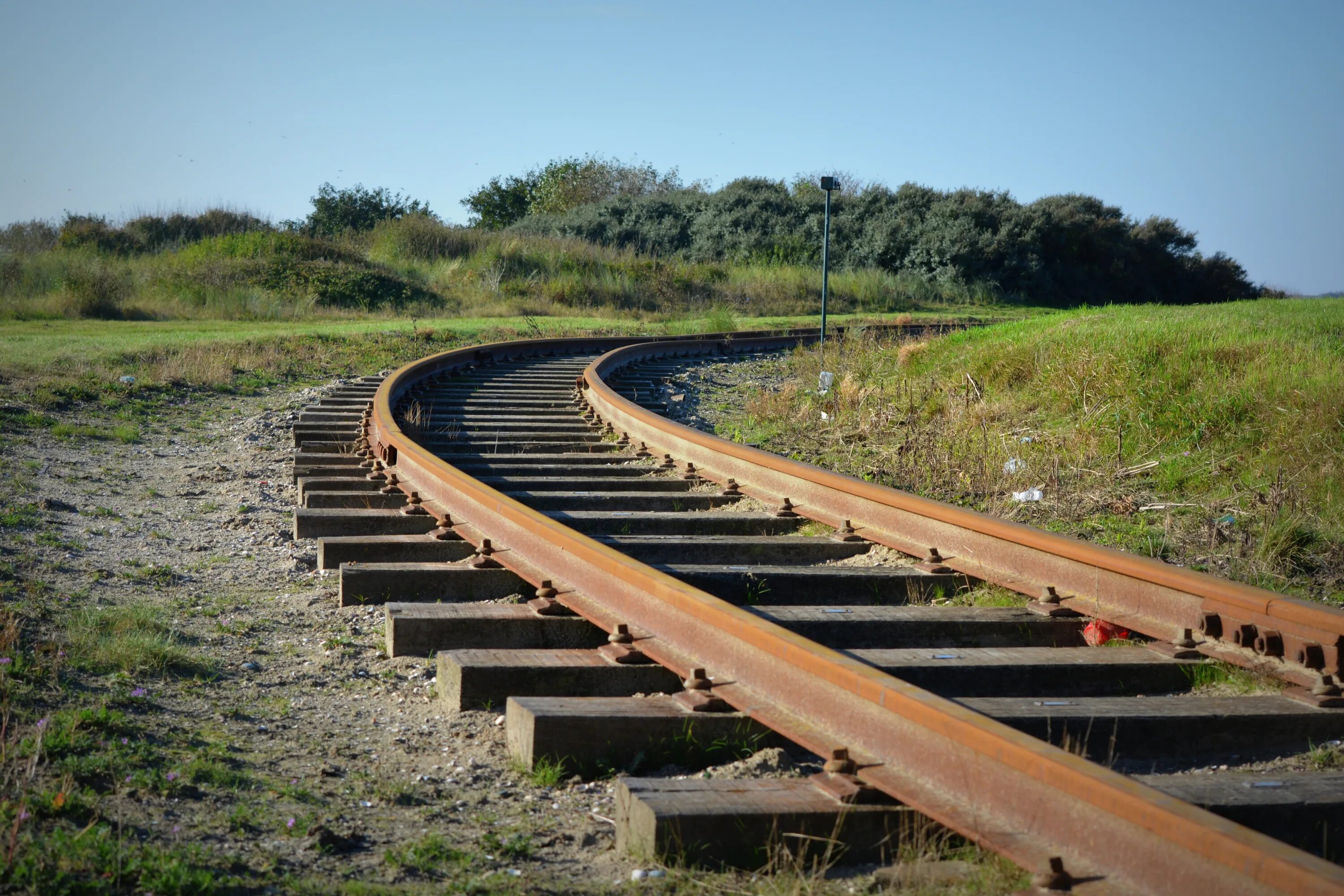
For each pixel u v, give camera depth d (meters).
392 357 18.25
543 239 42.03
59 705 4.28
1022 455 9.34
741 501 8.23
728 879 3.23
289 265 31.02
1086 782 2.96
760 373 18.34
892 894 3.12
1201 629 4.93
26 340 17.28
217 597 6.17
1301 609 4.51
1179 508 7.62
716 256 47.62
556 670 4.63
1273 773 4.02
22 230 39.44
